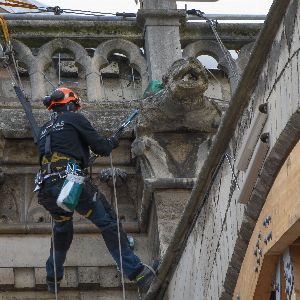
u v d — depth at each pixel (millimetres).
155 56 25062
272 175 15875
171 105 22641
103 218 21391
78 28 25328
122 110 23812
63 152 21000
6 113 23500
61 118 21250
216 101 23750
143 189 22484
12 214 22953
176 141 22875
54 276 21547
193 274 19328
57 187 20766
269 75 16031
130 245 22578
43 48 25062
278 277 16188
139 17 25312
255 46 16125
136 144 22719
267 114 16047
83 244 22625
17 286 22312
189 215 19406
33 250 22562
